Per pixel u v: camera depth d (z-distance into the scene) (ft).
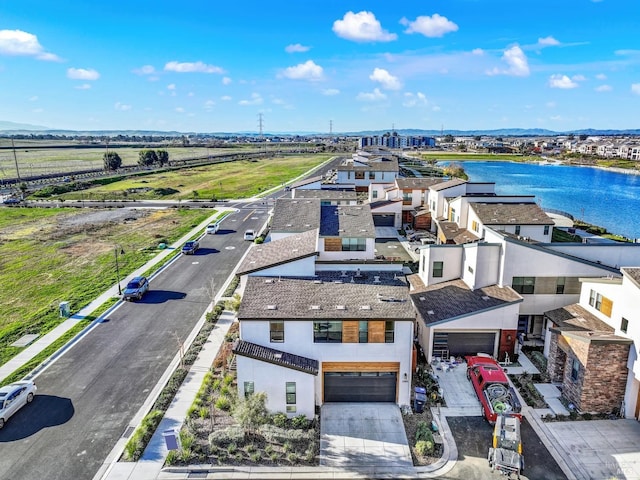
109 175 432.25
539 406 78.02
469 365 88.38
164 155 522.88
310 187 252.62
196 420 73.97
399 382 78.54
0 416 72.13
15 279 146.41
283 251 99.71
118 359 94.22
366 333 77.00
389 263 94.58
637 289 72.43
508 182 440.86
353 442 69.62
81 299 127.65
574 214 277.64
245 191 336.49
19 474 62.49
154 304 123.65
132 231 212.43
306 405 74.90
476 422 74.54
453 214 179.32
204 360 92.89
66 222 233.76
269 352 75.77
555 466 64.08
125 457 65.72
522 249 98.12
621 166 607.37
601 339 72.84
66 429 72.18
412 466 64.49
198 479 61.72
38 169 505.25
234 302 117.80
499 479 61.93
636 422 73.56
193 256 170.50
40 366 91.15
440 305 97.45
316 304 79.61
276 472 63.10
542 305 101.19
